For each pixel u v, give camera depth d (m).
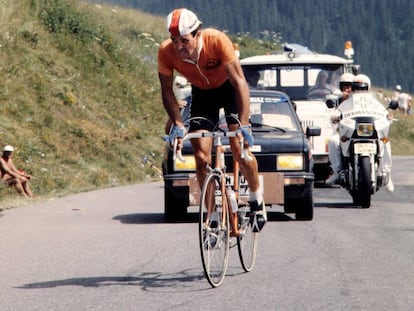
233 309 13.77
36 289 15.38
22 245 20.33
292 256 18.45
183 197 23.77
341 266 17.30
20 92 46.47
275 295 14.75
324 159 36.38
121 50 60.84
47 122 45.19
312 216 24.45
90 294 14.89
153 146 49.97
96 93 52.56
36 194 37.06
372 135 27.50
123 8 88.88
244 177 16.83
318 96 38.09
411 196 31.62
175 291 15.07
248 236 16.81
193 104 16.77
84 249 19.58
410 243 20.12
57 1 58.84
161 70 16.06
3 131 41.84
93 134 46.78
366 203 27.62
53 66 51.78
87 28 58.69
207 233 15.07
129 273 16.72
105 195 32.66
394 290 15.12
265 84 38.53
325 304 14.10
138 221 24.67
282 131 24.67
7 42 50.88
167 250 19.28
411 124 94.75
